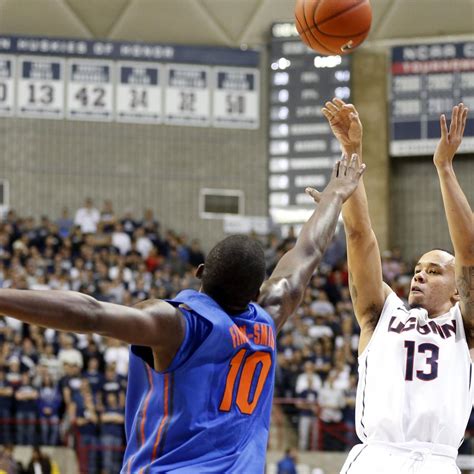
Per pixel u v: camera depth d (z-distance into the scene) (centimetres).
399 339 551
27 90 2517
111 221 2317
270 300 403
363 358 556
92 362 1630
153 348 351
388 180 2536
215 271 375
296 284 412
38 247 2205
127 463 363
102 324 325
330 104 521
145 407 365
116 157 2533
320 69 2489
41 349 1728
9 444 1477
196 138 2558
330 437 1602
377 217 2519
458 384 538
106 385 1588
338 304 2061
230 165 2553
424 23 2558
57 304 314
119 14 2598
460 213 542
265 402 382
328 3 547
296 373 1716
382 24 2564
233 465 362
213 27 2611
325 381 1728
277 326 398
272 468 1595
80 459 1527
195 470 355
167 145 2552
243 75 2572
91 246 2198
